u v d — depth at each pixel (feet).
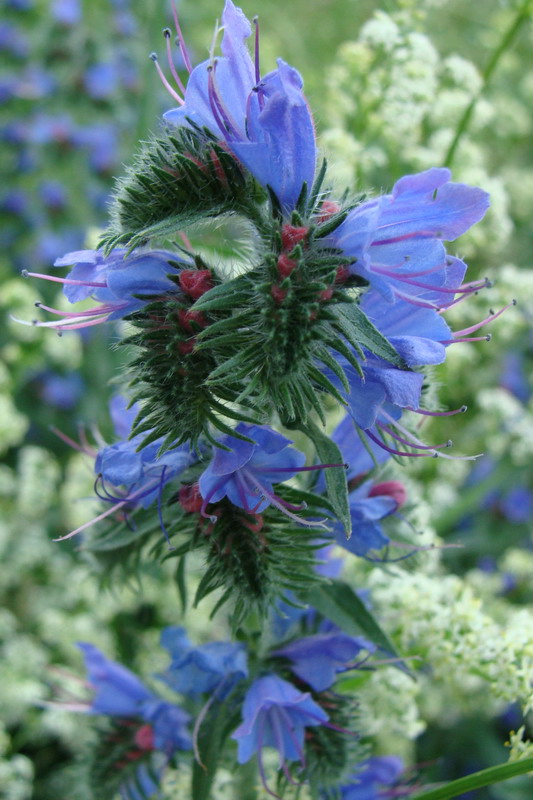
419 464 1.14
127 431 0.86
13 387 1.40
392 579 0.93
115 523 0.87
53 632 1.22
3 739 1.09
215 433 0.79
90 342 1.51
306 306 0.75
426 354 0.76
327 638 0.86
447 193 0.75
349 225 0.76
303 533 0.79
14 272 1.66
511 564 1.27
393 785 1.03
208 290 0.77
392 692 0.94
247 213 0.78
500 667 0.90
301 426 0.79
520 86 1.67
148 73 1.27
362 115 1.12
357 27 1.90
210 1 1.90
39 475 1.30
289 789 0.91
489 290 1.23
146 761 0.92
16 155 1.72
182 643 0.90
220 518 0.79
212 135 0.78
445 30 1.84
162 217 0.78
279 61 0.74
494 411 1.27
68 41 1.77
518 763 0.82
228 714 0.86
